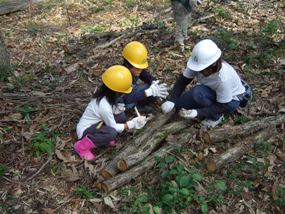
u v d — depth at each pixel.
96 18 5.43
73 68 3.91
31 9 5.92
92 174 2.58
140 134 2.78
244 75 3.59
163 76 3.66
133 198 2.45
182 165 2.58
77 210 2.42
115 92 2.64
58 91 3.51
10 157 2.77
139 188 2.52
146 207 2.37
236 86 2.87
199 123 2.92
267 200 2.47
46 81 3.71
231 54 3.96
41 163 2.72
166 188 2.42
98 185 2.50
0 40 3.71
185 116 2.81
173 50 4.11
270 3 5.22
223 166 2.64
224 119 3.02
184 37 4.06
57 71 3.92
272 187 2.50
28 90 3.54
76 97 3.36
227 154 2.66
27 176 2.63
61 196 2.50
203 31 4.54
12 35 5.02
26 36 4.95
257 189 2.54
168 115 2.92
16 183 2.58
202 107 2.91
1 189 2.54
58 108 3.18
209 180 2.57
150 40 4.45
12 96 3.34
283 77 3.53
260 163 2.65
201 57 2.63
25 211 2.41
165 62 3.90
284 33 4.35
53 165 2.69
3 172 2.62
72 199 2.47
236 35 4.38
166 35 4.52
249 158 2.69
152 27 4.77
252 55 3.90
